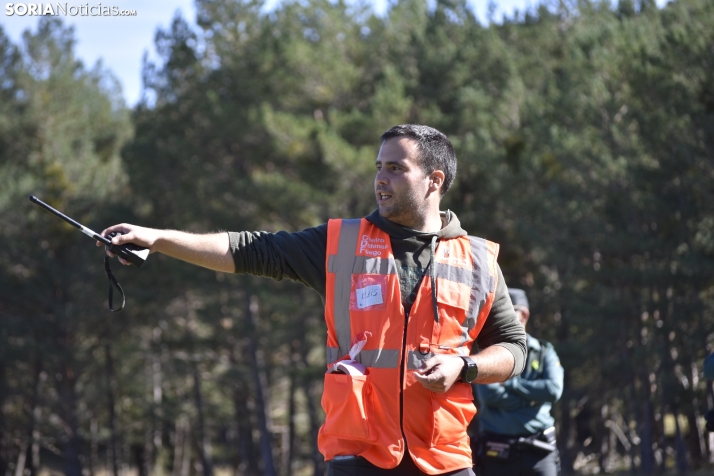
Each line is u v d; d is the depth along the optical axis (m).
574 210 16.69
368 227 2.81
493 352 2.74
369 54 24.06
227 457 38.94
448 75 21.92
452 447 2.69
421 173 2.79
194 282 24.05
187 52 26.20
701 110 14.28
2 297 25.00
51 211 2.56
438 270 2.74
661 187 15.74
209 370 29.55
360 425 2.58
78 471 26.25
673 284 16.09
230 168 23.78
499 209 19.84
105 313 25.66
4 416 26.45
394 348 2.65
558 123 18.00
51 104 30.25
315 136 20.61
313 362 27.78
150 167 24.80
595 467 24.39
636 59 15.38
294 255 2.79
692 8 15.78
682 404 16.72
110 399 27.77
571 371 20.03
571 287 17.84
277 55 23.47
